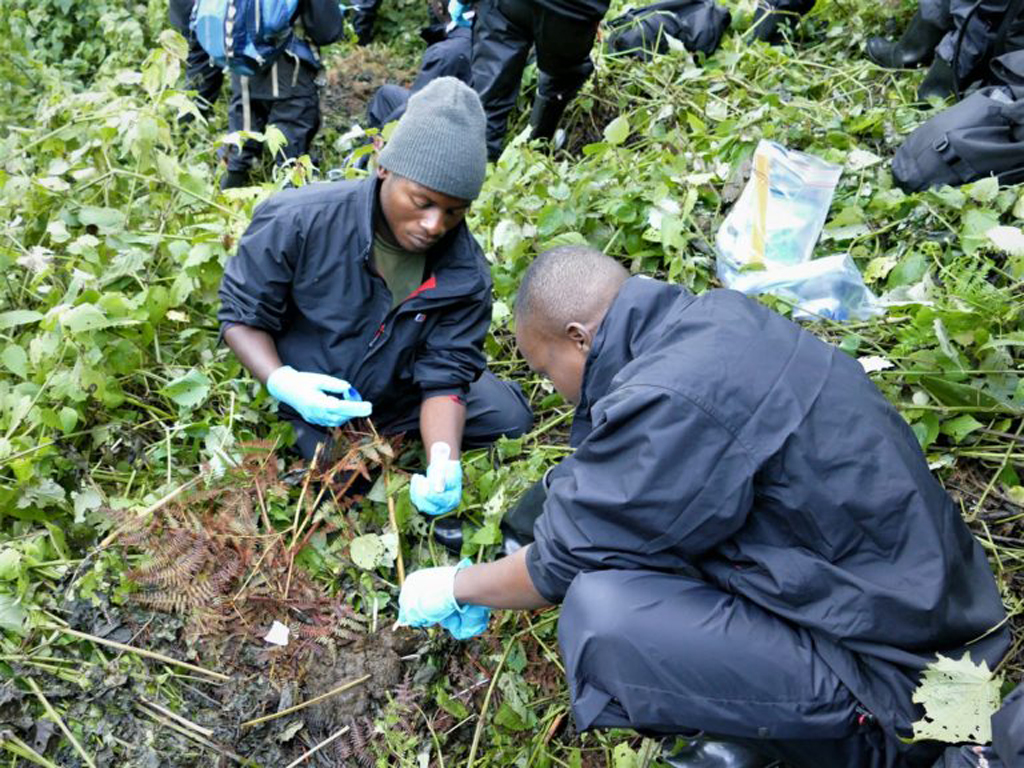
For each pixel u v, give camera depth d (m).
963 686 1.49
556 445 2.51
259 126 4.14
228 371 2.49
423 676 2.02
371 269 2.18
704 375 1.53
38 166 3.07
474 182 1.98
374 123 4.36
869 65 3.95
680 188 3.07
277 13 3.67
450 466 2.21
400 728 1.95
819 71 4.13
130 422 2.38
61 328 2.27
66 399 2.31
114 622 1.99
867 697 1.55
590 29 3.50
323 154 4.71
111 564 2.06
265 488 2.19
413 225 2.02
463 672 2.05
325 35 3.95
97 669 1.90
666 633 1.57
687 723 1.61
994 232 2.47
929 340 2.35
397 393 2.40
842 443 1.53
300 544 2.12
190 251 2.55
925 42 3.84
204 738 1.86
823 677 1.56
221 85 4.86
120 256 2.54
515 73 3.86
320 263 2.18
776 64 3.97
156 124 2.75
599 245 2.99
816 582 1.56
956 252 2.75
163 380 2.44
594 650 1.60
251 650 1.99
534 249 2.90
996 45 3.33
